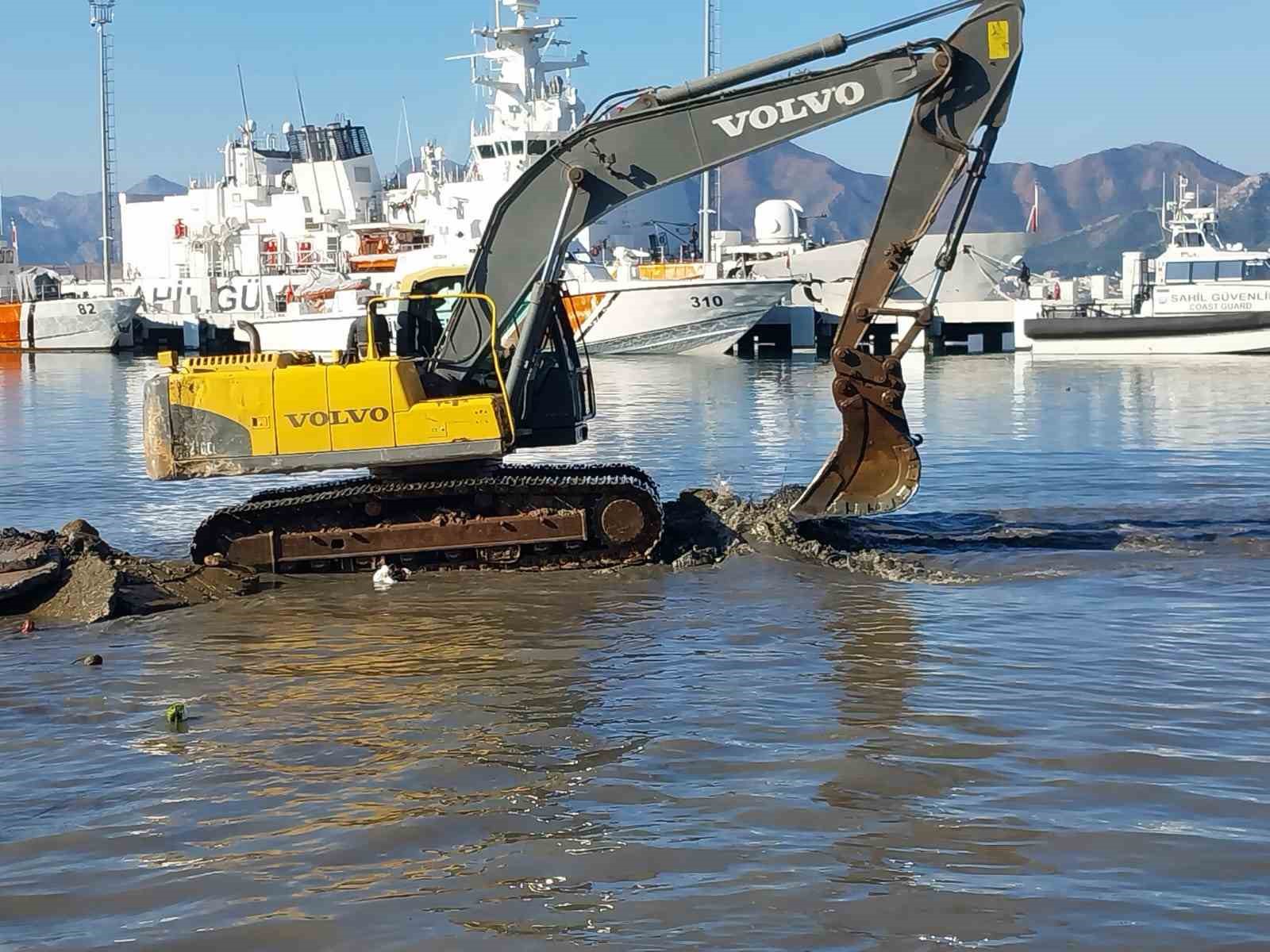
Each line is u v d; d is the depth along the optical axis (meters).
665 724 9.24
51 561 13.78
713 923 6.41
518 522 14.61
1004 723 9.11
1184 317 52.81
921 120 14.59
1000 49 14.43
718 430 29.12
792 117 14.83
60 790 8.34
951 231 14.72
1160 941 6.14
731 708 9.55
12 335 71.31
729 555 15.01
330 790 8.20
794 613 12.44
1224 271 53.69
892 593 13.27
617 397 38.00
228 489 22.25
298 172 67.50
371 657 11.30
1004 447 25.45
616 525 14.73
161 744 9.17
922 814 7.61
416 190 61.81
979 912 6.46
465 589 13.90
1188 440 26.11
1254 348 51.72
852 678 10.27
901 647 11.14
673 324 54.22
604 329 54.56
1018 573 14.16
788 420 31.17
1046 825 7.41
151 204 78.12
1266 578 13.68
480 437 14.41
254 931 6.45
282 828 7.66
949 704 9.54
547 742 8.95
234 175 71.94
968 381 42.62
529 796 8.02
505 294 15.21
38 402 40.12
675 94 14.90
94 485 22.69
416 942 6.30
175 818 7.85
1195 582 13.57
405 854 7.27
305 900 6.76
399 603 13.34
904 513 18.20
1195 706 9.41
